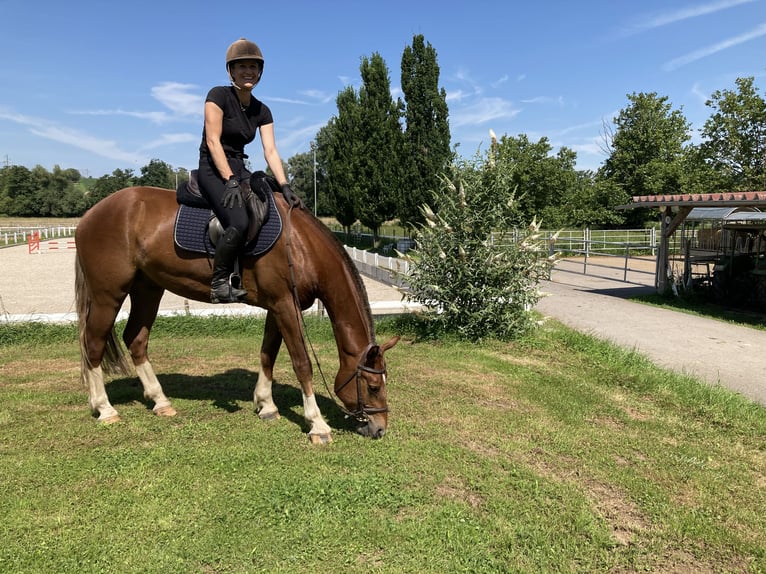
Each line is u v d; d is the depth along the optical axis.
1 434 3.98
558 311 10.68
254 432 4.08
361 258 20.50
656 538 2.89
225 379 5.55
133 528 2.79
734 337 8.53
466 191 7.63
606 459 3.81
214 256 3.81
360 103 34.25
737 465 3.85
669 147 33.72
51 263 21.94
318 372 5.92
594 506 3.19
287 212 3.92
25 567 2.47
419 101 30.05
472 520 2.95
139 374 4.48
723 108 24.45
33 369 6.05
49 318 8.07
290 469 3.48
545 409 4.83
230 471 3.44
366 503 3.09
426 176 29.83
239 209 3.69
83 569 2.47
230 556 2.59
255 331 8.28
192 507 3.01
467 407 4.79
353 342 3.86
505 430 4.29
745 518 3.10
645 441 4.20
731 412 4.89
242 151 4.07
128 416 4.41
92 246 4.06
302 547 2.67
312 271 3.83
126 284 4.13
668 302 12.06
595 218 34.50
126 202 4.07
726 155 24.84
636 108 34.12
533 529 2.90
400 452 3.77
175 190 4.31
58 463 3.49
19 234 42.53
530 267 7.62
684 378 5.89
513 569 2.55
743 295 11.78
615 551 2.76
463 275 7.49
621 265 21.12
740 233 13.41
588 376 6.03
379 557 2.64
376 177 32.66
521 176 35.28
